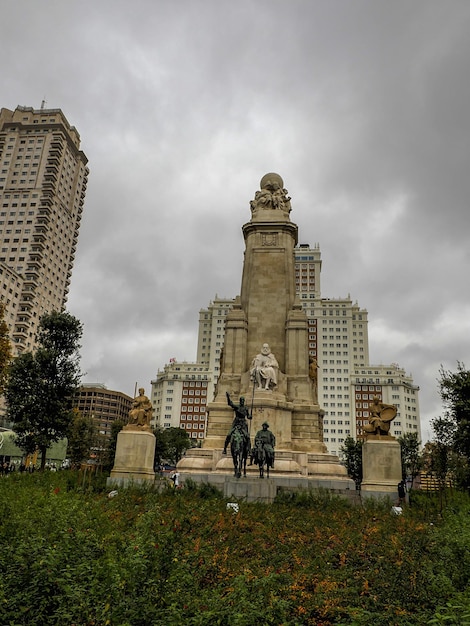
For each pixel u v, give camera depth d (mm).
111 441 67000
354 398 151500
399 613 7688
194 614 6500
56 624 6445
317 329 158375
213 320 152000
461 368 35938
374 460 30391
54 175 124000
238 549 12477
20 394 39781
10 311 105188
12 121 129250
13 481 19359
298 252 169500
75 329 42156
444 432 36469
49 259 120688
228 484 24750
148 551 7738
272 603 7148
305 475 33281
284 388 38094
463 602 7141
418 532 15281
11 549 7926
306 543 14078
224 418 37094
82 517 11570
